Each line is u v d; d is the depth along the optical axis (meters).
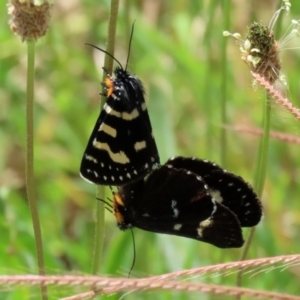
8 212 0.36
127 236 0.34
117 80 0.28
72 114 0.46
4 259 0.35
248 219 0.28
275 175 0.40
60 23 0.49
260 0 0.44
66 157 0.45
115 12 0.28
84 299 0.25
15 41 0.46
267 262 0.24
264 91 0.28
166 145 0.39
